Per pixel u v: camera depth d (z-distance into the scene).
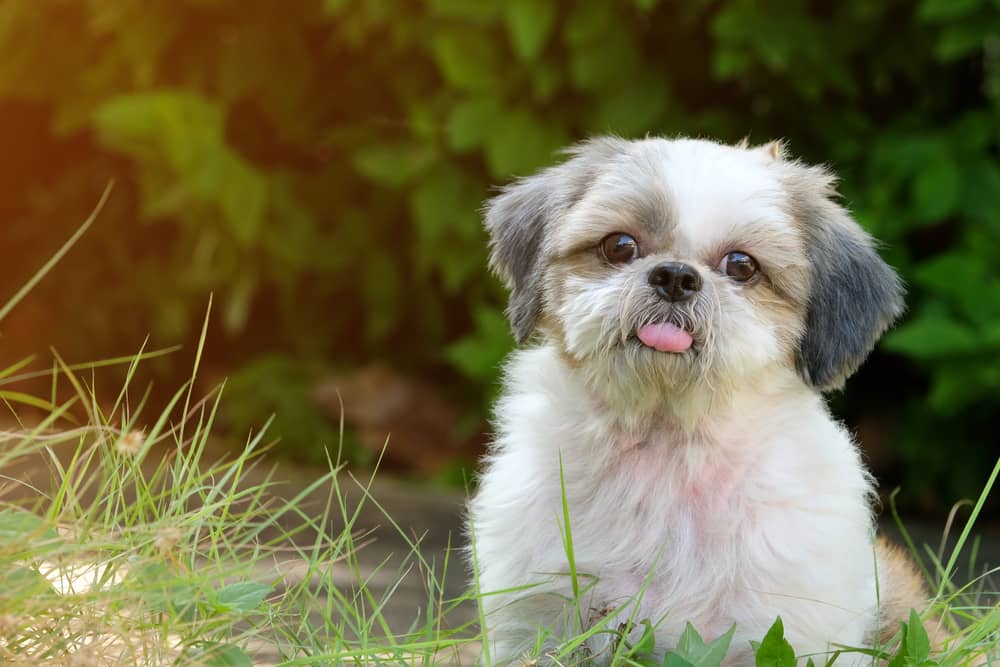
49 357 12.37
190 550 4.61
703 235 5.48
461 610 6.64
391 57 11.21
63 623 4.29
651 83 10.41
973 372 9.36
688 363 5.22
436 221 10.74
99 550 4.53
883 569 5.98
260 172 11.52
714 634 5.20
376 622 6.18
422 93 11.13
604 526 5.39
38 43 11.81
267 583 5.68
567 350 5.53
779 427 5.48
